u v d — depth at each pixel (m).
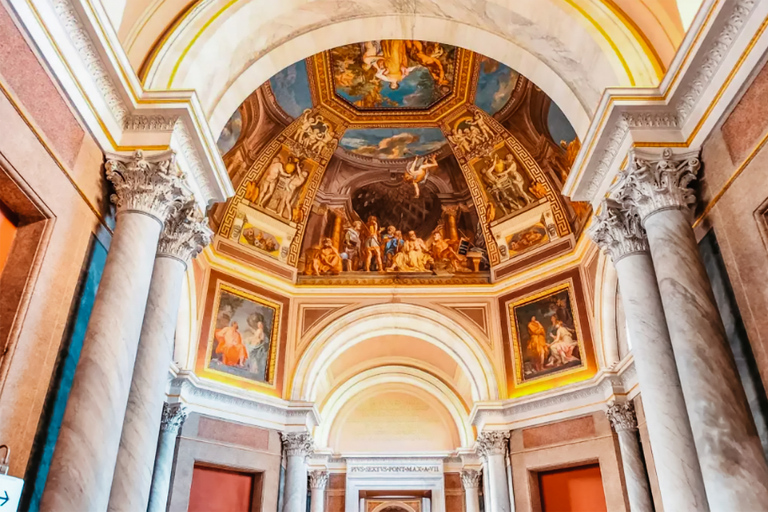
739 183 5.63
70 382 5.74
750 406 5.45
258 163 15.48
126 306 5.76
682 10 6.95
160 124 6.65
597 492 12.86
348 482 21.16
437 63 14.41
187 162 7.09
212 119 7.96
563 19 7.76
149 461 6.20
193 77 7.39
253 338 15.06
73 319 5.81
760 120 5.30
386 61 14.36
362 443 22.28
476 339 15.73
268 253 16.02
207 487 12.95
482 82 14.58
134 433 6.14
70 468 4.96
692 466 5.75
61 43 5.36
